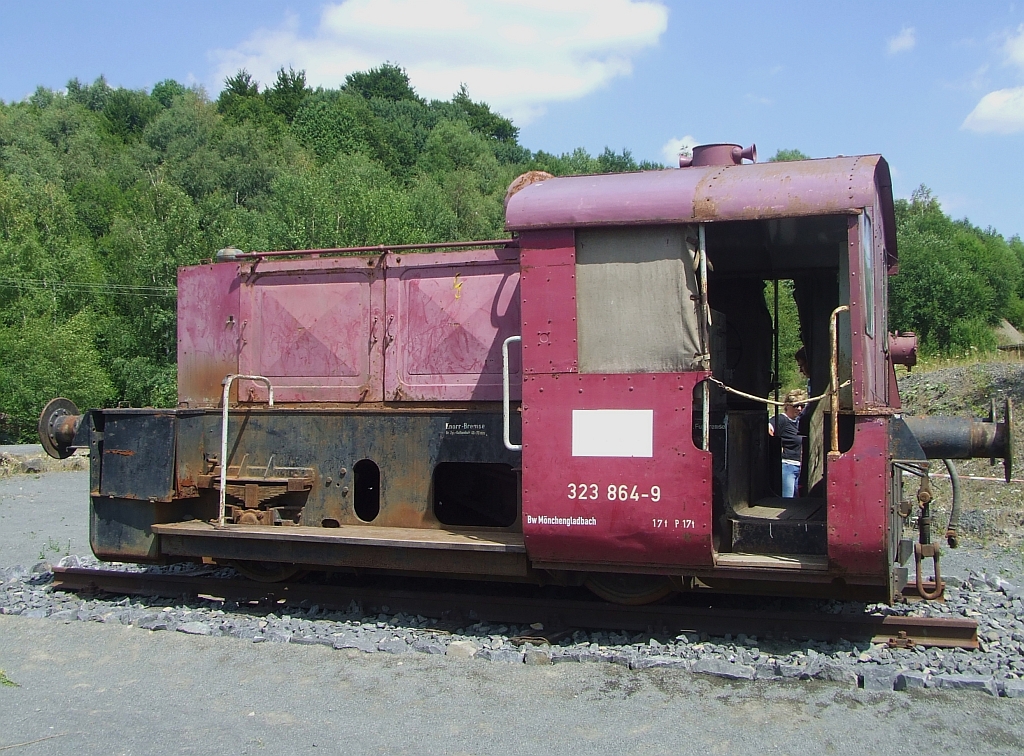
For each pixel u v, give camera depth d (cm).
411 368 699
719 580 595
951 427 610
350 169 3900
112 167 5981
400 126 8306
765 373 766
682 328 548
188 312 782
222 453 693
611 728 445
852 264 521
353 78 10200
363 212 3322
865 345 520
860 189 519
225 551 689
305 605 693
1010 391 1518
